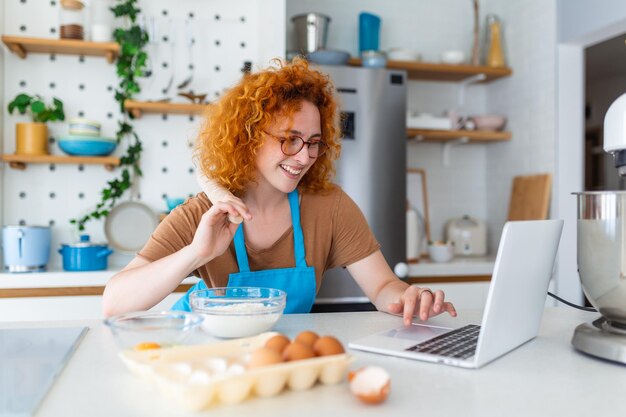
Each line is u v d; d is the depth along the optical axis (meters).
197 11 2.81
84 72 2.71
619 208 0.82
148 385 0.71
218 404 0.64
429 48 3.36
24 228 2.39
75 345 0.91
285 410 0.62
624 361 0.80
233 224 1.16
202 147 1.43
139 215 2.71
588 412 0.63
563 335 1.02
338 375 0.71
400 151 2.75
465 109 3.45
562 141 2.83
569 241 2.82
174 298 2.42
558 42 2.83
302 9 3.14
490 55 3.22
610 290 0.85
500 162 3.32
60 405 0.64
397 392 0.69
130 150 2.66
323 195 1.49
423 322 1.14
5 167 2.63
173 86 2.78
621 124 0.87
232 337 0.95
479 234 3.28
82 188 2.71
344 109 2.68
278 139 1.28
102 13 2.59
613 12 2.46
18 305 2.33
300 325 1.10
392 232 2.72
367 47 3.03
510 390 0.70
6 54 2.63
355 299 2.61
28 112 2.66
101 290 2.40
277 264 1.42
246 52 2.85
